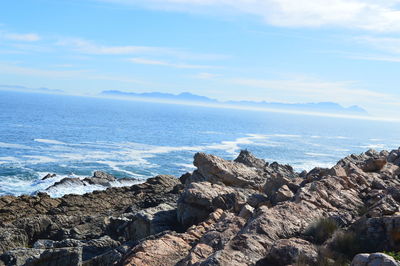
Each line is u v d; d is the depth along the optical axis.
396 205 17.02
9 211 38.38
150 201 37.56
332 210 17.55
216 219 20.58
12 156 85.00
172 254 15.97
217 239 15.83
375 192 20.48
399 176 26.83
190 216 25.41
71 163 81.88
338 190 19.91
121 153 101.38
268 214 15.74
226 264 12.23
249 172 37.56
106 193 45.47
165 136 154.62
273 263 12.56
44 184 61.28
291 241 13.30
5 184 60.06
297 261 11.91
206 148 126.69
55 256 18.91
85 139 124.50
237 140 162.50
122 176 74.31
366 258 10.44
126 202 42.62
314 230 14.66
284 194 22.58
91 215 36.41
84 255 23.92
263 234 14.36
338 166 24.47
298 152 132.12
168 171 82.06
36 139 115.44
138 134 153.00
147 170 81.56
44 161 81.81
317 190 19.33
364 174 24.31
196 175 37.19
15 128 140.12
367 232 14.11
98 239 25.69
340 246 13.39
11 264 21.05
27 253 21.94
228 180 35.38
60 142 113.12
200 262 12.82
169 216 27.00
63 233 29.48
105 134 143.25
